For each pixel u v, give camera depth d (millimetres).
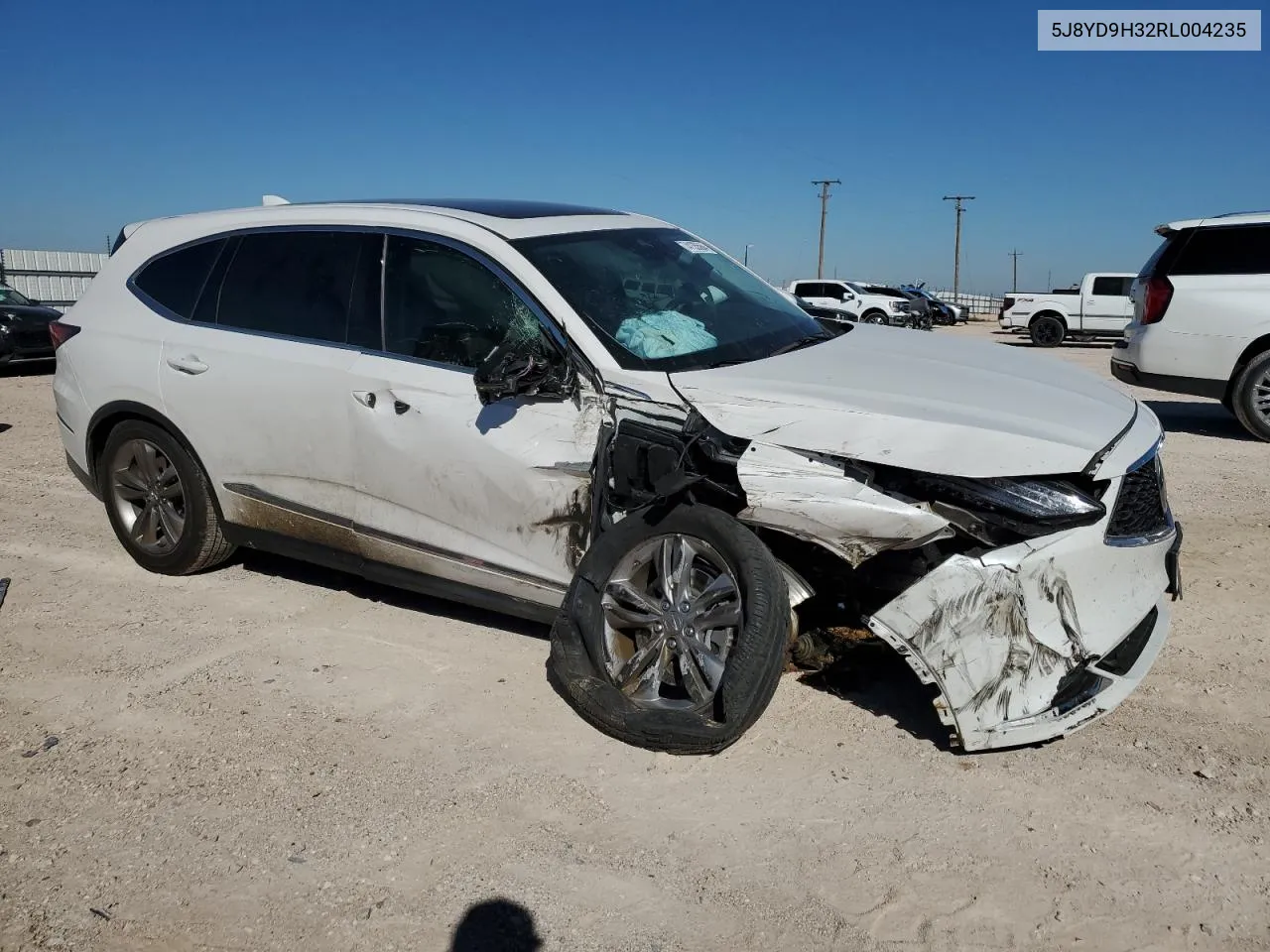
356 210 4555
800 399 3439
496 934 2672
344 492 4375
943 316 41469
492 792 3287
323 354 4375
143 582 5188
